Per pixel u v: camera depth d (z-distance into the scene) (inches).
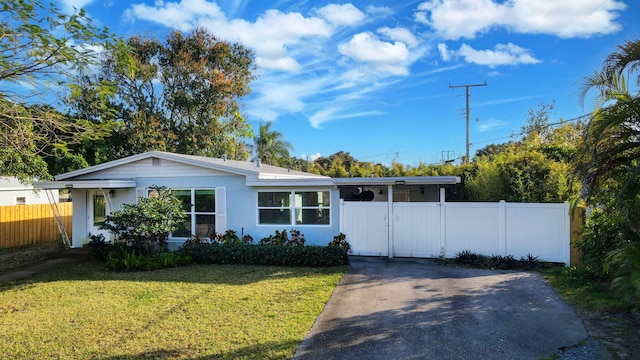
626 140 241.1
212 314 264.2
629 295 225.1
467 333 226.8
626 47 234.4
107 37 286.8
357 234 475.5
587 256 331.9
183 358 197.8
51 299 312.8
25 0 249.8
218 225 522.6
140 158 537.3
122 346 214.7
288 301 292.0
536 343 211.0
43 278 395.5
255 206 511.8
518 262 405.7
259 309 273.6
